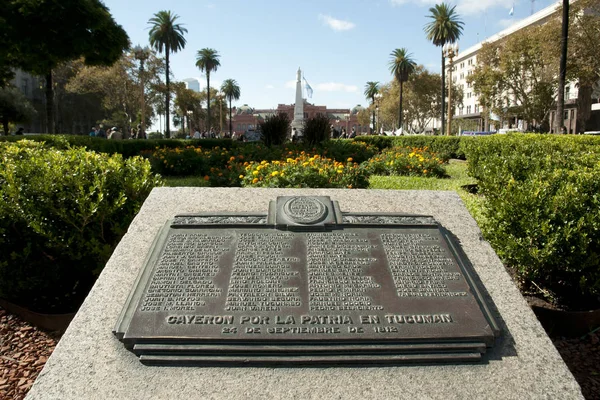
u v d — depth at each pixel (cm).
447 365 245
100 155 448
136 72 3825
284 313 262
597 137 1074
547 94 2872
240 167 978
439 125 7406
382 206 361
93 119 5209
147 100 4506
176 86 4494
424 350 247
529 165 559
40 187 369
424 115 5269
